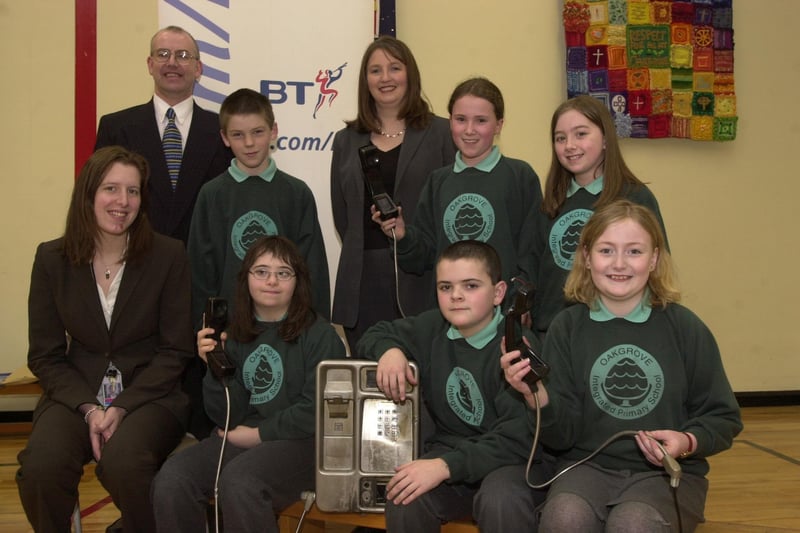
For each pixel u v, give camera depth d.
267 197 2.39
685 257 4.16
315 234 2.46
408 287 2.37
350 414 1.76
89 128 3.77
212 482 1.88
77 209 2.04
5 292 3.82
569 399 1.70
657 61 3.92
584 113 1.98
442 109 3.92
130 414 1.97
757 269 4.23
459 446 1.72
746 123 4.16
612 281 1.68
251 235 2.36
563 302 2.03
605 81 3.88
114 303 2.08
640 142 4.04
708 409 1.64
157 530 1.78
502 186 2.16
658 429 1.65
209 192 2.40
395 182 2.40
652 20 3.91
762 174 4.20
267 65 3.15
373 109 2.47
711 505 2.56
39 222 3.84
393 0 3.67
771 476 2.89
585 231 1.75
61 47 3.79
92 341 2.07
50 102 3.80
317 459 1.75
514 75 3.96
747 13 4.13
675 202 4.12
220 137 2.72
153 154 2.67
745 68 4.14
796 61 4.19
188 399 2.13
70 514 1.88
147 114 2.71
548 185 2.11
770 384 4.27
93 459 2.04
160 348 2.11
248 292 2.03
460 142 2.16
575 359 1.73
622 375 1.68
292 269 2.00
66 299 2.06
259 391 2.00
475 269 1.78
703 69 3.98
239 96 2.38
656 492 1.53
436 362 1.90
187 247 2.46
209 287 2.39
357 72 3.19
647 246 1.68
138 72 3.79
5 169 3.79
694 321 1.69
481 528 1.61
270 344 2.01
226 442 1.94
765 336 4.26
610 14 3.87
